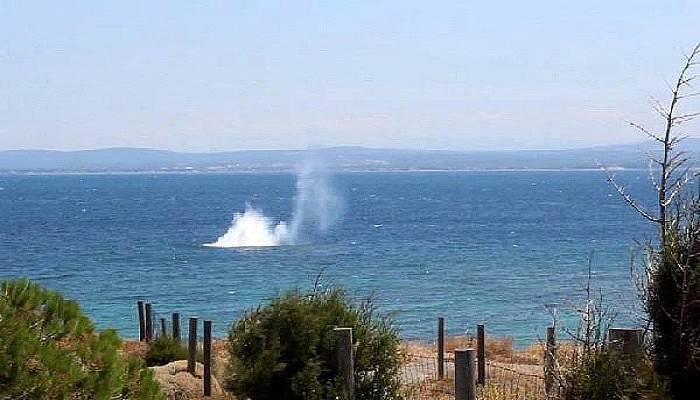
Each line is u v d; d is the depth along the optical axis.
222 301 166.00
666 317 31.02
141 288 188.12
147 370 23.77
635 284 35.19
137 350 80.00
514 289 176.12
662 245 31.14
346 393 46.00
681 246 30.81
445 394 65.25
